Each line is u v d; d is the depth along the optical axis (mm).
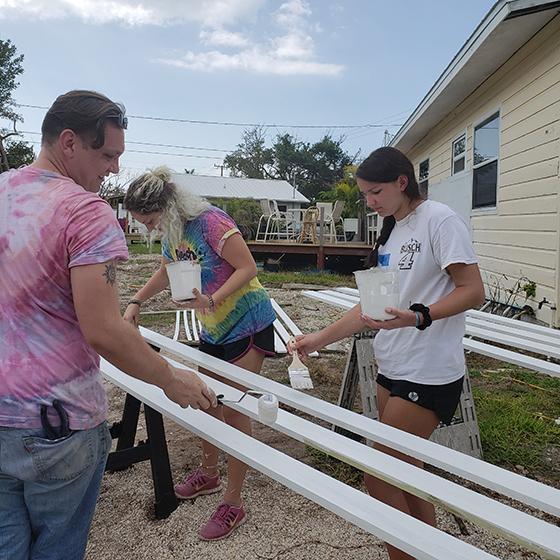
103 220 1269
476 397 3908
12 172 1357
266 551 2139
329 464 2854
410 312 1667
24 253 1237
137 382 2217
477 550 1167
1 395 1243
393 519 1259
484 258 7988
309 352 2152
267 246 13859
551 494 1268
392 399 1899
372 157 1873
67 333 1294
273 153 50250
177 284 2080
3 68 28734
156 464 2350
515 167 6801
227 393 1996
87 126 1316
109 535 2244
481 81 7836
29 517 1367
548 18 5680
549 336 3090
